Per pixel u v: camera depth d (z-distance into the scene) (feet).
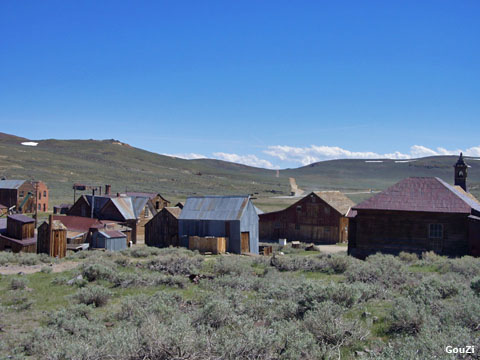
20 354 33.06
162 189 477.36
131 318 41.39
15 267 85.87
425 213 100.83
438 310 37.65
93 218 167.53
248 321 35.73
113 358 29.04
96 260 86.99
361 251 106.01
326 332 33.01
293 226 194.18
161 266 80.23
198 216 143.02
